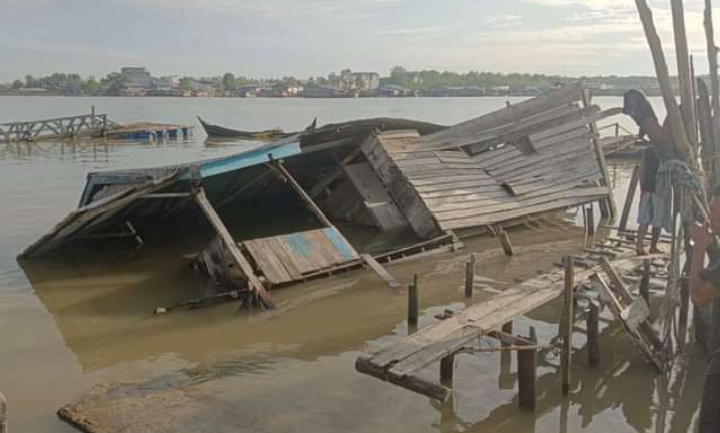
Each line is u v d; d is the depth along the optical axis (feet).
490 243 60.23
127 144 168.04
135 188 46.32
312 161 71.61
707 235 20.25
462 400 29.09
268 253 46.78
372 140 61.98
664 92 27.48
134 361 34.27
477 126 67.46
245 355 34.86
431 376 31.37
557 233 64.95
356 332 38.24
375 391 30.12
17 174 104.06
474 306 32.12
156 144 169.17
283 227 69.97
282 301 43.65
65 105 472.03
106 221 56.65
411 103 563.48
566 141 69.56
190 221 69.67
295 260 47.52
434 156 63.16
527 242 61.00
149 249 59.31
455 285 47.47
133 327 39.45
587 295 36.91
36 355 35.14
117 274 51.24
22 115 302.04
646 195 37.58
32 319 40.96
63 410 27.89
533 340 30.37
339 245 50.62
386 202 67.67
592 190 68.74
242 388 30.50
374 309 42.19
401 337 37.45
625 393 29.94
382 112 364.58
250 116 330.34
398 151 61.46
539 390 30.12
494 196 62.80
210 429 26.35
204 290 47.11
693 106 28.58
